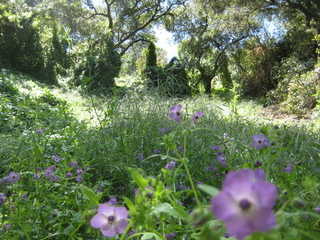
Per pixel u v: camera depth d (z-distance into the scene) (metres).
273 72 19.70
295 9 21.89
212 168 2.68
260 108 12.59
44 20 22.98
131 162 2.88
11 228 1.62
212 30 22.66
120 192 2.63
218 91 25.55
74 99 10.73
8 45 18.81
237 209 0.57
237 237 0.57
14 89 8.31
